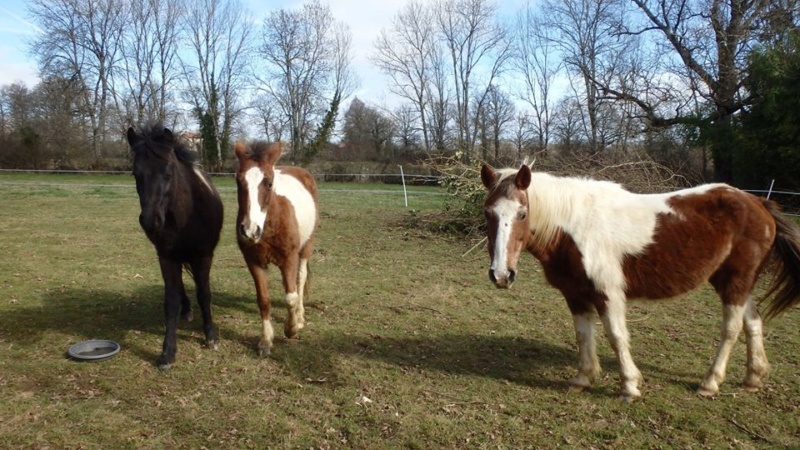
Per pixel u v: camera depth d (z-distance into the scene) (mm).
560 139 30641
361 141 40125
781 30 15969
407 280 7727
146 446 3268
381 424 3555
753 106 15750
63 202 16828
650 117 19875
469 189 11000
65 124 34781
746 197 3881
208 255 4980
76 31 37125
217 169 36094
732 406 3844
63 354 4711
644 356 4812
